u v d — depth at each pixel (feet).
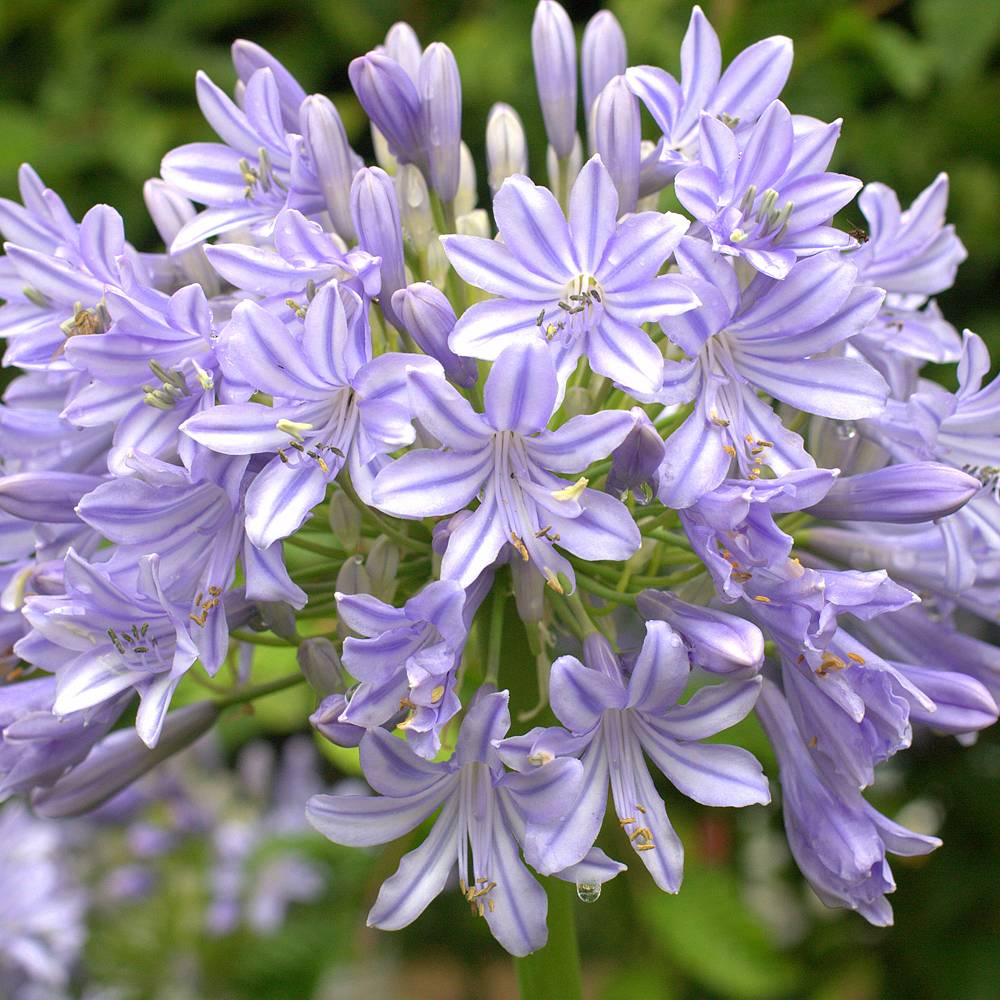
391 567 1.36
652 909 2.24
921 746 2.30
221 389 1.29
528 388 1.21
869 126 2.30
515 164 1.57
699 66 1.45
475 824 1.29
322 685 1.33
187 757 2.31
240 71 1.51
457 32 2.47
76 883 2.26
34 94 2.75
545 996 1.47
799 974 2.32
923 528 1.49
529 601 1.31
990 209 2.25
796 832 1.37
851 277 1.26
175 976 2.29
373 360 1.24
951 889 2.28
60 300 1.39
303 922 2.42
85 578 1.27
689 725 1.27
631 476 1.27
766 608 1.30
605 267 1.26
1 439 1.42
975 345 1.38
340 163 1.43
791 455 1.29
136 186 2.49
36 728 1.35
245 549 1.28
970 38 2.19
